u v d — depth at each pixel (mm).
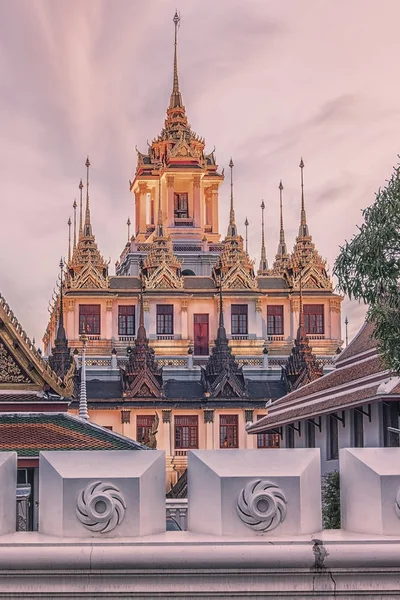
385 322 30062
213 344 135625
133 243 157000
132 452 9695
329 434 58344
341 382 57906
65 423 35656
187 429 116250
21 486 30312
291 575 9141
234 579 9141
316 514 9680
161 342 133375
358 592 9141
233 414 116312
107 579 9109
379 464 9656
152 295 134500
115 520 9398
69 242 146250
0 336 35656
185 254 153750
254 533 9406
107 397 115062
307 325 138750
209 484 9547
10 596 9070
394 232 29594
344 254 30062
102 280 134250
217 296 136250
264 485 9461
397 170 30359
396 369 31125
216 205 164250
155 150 165250
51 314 140250
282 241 166000
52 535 9492
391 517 9461
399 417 46531
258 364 131750
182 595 9109
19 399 35594
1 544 9148
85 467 9594
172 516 29609
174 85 166875
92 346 132000
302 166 142250
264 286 139625
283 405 72000
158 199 156250
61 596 9086
